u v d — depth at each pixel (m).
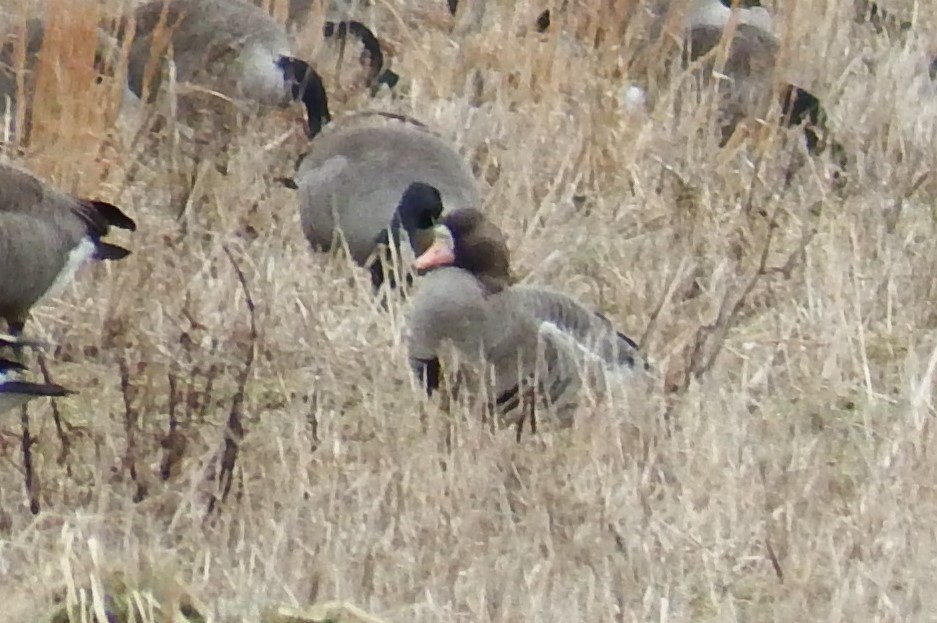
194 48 18.62
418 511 11.70
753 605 11.09
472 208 14.27
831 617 10.73
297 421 12.71
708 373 14.31
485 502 11.94
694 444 12.87
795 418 13.77
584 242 16.59
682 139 19.02
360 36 20.03
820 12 22.89
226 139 17.92
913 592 11.05
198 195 16.64
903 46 23.42
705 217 17.23
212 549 11.13
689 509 11.90
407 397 13.52
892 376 14.66
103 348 13.95
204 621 9.87
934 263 16.45
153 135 17.53
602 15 20.50
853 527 11.79
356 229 16.05
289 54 18.86
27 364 13.72
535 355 13.25
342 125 17.78
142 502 11.74
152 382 13.10
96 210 14.48
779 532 11.70
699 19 21.12
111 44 18.23
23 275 13.90
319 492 11.84
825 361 14.55
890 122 20.05
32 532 11.24
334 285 15.38
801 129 18.80
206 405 12.95
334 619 10.00
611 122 18.36
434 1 23.02
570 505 11.93
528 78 19.17
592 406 12.89
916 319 15.74
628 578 11.16
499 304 13.34
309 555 11.02
